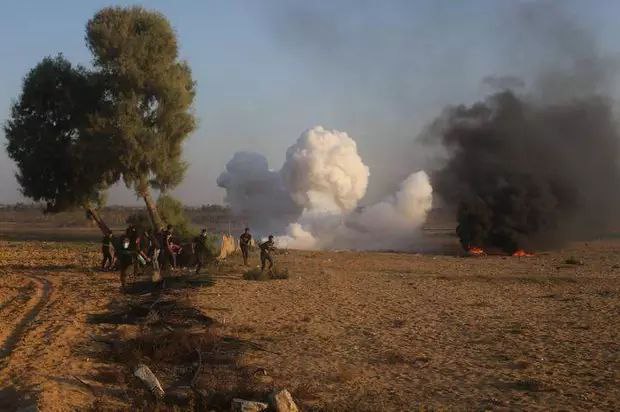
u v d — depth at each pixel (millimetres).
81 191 34250
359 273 28641
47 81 34000
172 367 10852
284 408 8109
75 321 14492
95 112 33312
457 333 14531
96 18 34750
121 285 21016
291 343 13078
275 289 21859
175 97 34406
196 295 19328
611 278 27531
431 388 9867
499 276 27875
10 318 15289
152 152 33219
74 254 34562
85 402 8578
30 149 34250
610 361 11789
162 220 34719
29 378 9352
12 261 30359
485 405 8977
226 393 8859
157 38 34875
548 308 18750
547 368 11227
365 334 14281
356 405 8703
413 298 20531
